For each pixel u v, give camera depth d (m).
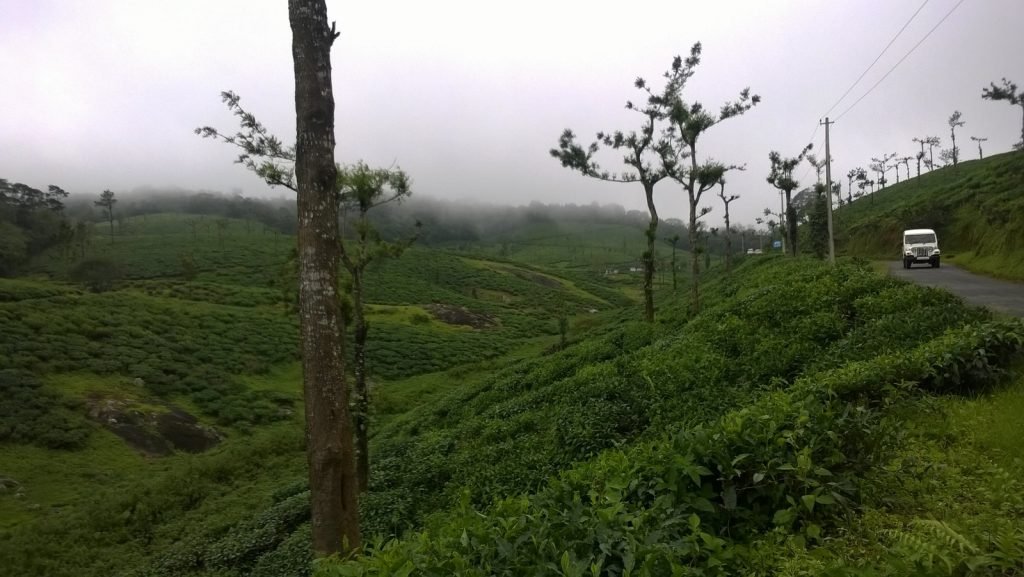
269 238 121.50
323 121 6.34
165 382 36.75
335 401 6.29
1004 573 3.15
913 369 6.95
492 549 3.80
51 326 40.69
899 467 4.72
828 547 3.82
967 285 22.70
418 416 23.16
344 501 6.28
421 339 51.78
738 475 4.48
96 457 27.38
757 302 15.51
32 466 25.27
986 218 37.72
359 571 3.77
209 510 18.48
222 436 32.16
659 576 3.39
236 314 53.75
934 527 3.46
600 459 6.68
